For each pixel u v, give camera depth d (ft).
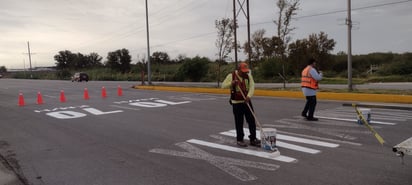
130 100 55.72
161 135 26.14
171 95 63.41
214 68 144.15
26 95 76.07
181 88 75.10
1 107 51.88
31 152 22.38
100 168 18.35
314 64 29.63
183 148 21.86
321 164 17.43
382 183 14.61
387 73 108.58
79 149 22.74
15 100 63.67
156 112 39.58
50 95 73.46
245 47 121.08
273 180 15.48
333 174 15.90
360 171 16.17
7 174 17.93
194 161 18.90
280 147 21.02
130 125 31.22
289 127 27.09
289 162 17.97
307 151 19.93
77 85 121.90
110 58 230.48
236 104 21.40
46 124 33.63
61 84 136.15
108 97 63.41
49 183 16.38
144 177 16.63
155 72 177.68
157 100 54.03
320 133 24.52
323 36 130.62
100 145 23.66
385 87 60.23
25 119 37.83
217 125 29.60
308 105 30.35
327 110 35.68
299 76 114.93
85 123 33.32
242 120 21.63
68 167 18.76
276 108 38.70
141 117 36.01
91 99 60.08
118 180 16.38
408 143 13.78
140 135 26.50
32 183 16.49
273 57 111.75
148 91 77.71
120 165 18.75
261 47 117.08
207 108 41.60
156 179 16.28
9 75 382.22
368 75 111.96
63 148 23.17
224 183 15.40
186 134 26.13
